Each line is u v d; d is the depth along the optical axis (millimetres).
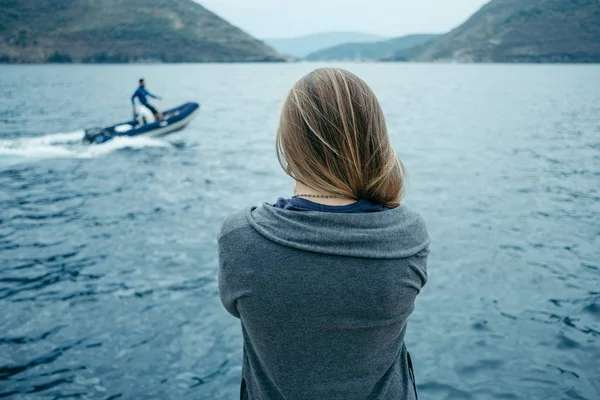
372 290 901
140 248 7254
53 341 4793
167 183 11484
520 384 4180
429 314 5285
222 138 18922
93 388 4117
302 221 919
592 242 7555
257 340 962
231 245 944
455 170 13047
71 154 14977
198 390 4102
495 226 8242
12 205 9648
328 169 927
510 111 30906
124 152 15445
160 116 17766
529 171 13039
